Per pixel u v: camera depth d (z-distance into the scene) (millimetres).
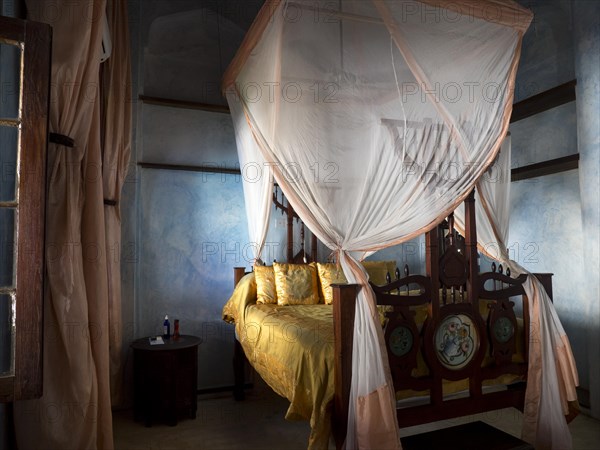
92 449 2268
